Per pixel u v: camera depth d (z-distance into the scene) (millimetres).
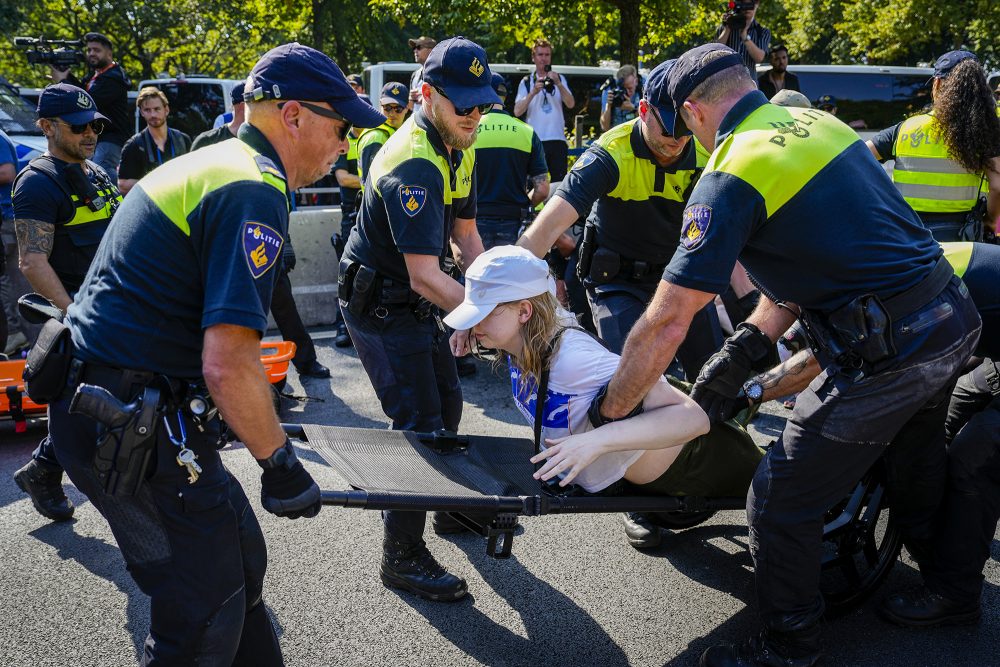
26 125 7965
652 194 3217
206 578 1793
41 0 23281
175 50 25641
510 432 4406
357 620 2672
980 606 2658
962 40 21328
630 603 2770
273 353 5176
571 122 9773
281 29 23672
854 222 2033
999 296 2422
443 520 3203
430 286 2566
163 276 1688
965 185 4305
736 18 6715
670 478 2406
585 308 5121
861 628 2619
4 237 5406
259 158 1769
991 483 2471
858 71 11094
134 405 1672
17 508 3455
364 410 4762
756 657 2357
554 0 13383
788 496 2238
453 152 2723
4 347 4863
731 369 2426
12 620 2674
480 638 2586
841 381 2158
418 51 6117
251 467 3887
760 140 2043
